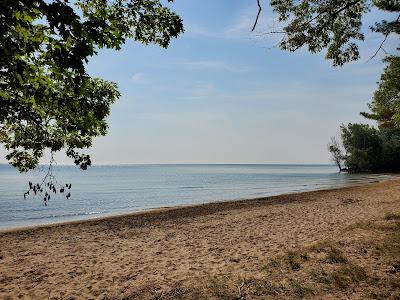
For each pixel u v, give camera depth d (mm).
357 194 32656
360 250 9539
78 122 4473
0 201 38469
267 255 10875
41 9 2797
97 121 4488
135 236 16156
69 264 11258
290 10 7293
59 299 7992
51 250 13648
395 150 92062
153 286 8383
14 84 3553
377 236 11070
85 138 5355
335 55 8023
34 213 29203
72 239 15891
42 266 11125
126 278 9352
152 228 18391
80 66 3133
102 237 16203
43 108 4281
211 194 45875
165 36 5051
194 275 9195
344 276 7527
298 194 36438
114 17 4391
